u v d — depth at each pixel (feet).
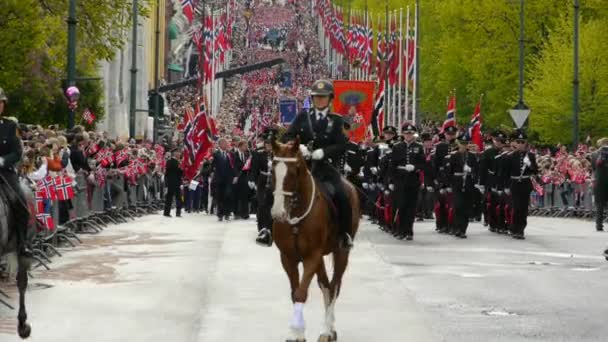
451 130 88.84
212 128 129.39
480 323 38.81
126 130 193.36
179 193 104.94
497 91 178.29
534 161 77.66
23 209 37.11
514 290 47.29
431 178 85.20
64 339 35.12
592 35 153.69
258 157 76.18
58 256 60.18
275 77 384.06
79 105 139.95
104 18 106.32
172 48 333.21
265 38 440.86
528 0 174.50
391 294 45.70
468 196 78.33
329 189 35.78
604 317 40.29
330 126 36.52
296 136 34.96
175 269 54.13
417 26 175.32
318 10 422.41
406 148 75.36
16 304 42.24
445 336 36.22
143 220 96.84
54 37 112.68
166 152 138.51
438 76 202.18
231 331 37.01
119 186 93.35
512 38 177.58
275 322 38.86
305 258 34.37
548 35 171.83
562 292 46.80
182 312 40.73
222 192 97.09
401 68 181.68
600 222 87.86
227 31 279.69
